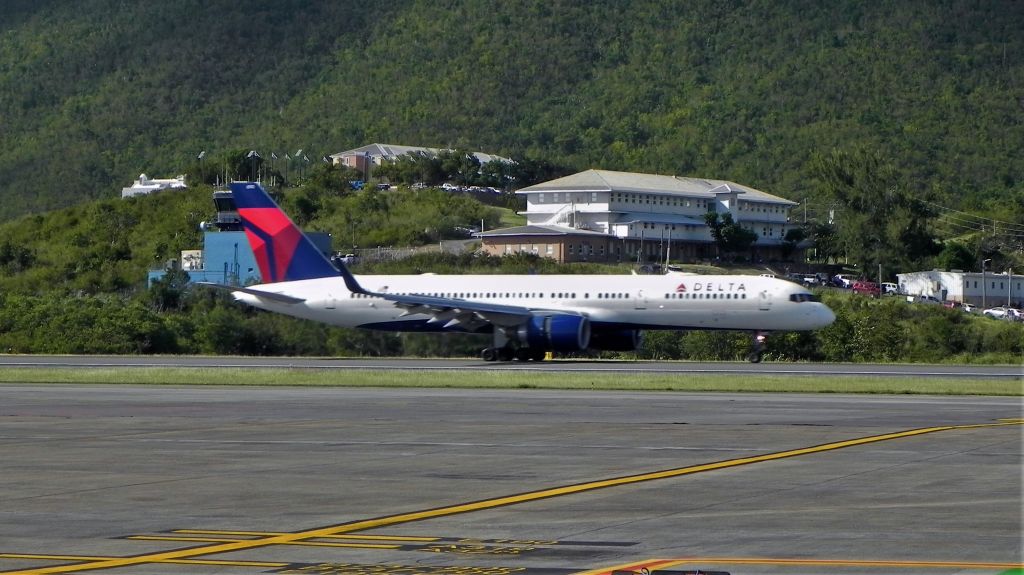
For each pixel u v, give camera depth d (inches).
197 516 3447.3
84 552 2970.0
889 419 6122.1
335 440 5275.6
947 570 2701.8
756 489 3841.0
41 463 4564.5
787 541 3024.1
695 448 4926.2
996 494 3713.1
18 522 3366.1
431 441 5216.5
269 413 6584.6
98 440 5310.0
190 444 5152.6
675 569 2721.5
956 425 5807.1
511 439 5280.5
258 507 3590.1
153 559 2886.3
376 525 3299.7
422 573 2733.8
